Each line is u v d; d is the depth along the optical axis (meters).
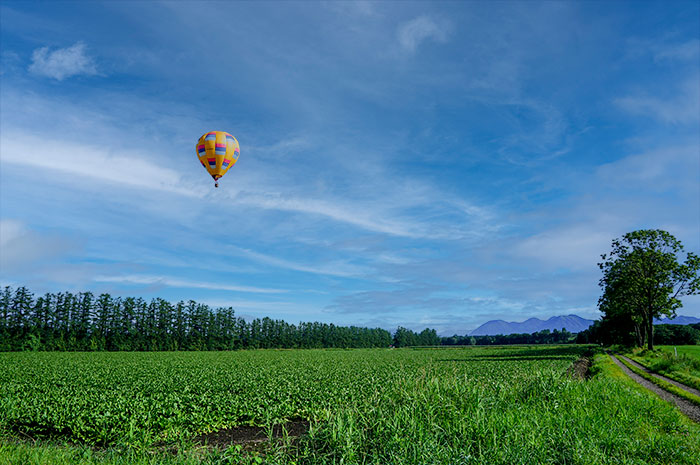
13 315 83.94
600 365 33.12
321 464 7.89
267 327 132.12
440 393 11.22
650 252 53.69
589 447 8.20
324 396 18.22
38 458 7.96
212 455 8.48
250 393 19.48
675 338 102.50
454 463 7.41
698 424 12.34
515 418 9.61
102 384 24.03
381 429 8.88
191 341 106.81
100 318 94.06
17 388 21.44
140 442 10.92
